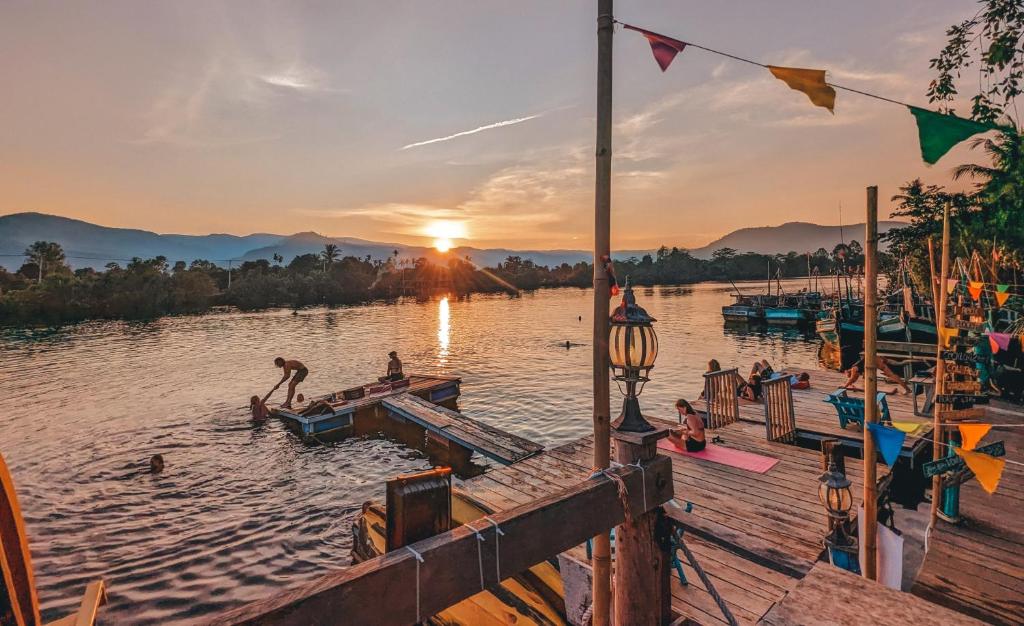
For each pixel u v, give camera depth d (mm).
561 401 22172
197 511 11609
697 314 65625
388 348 39906
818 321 22672
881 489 7227
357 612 1381
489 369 30500
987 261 15062
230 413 20422
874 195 4453
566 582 5488
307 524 10938
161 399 23156
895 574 4422
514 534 1823
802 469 8039
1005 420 10320
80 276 82688
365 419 18344
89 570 9148
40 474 14023
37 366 32969
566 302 98688
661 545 3037
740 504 6809
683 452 8930
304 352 38312
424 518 1627
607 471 2484
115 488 12992
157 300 76812
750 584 5207
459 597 1616
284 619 1251
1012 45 4430
